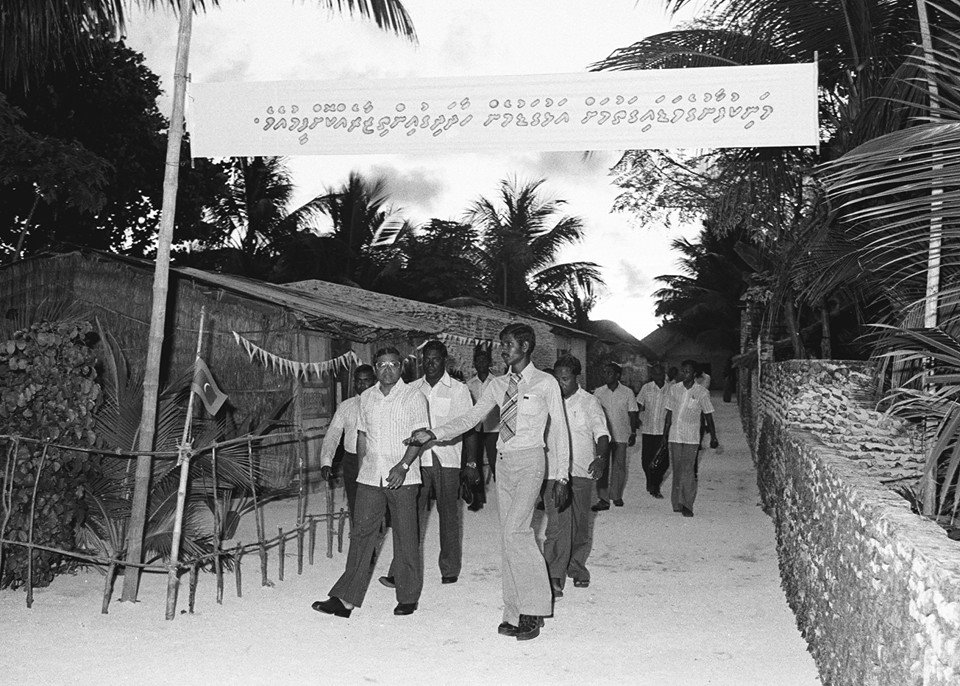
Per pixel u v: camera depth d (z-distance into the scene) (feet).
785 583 23.58
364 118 22.59
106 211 69.15
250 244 112.78
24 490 22.84
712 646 19.08
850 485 14.93
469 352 75.05
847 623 14.42
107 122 66.33
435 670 17.63
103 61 63.82
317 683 16.88
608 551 29.14
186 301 42.75
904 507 12.90
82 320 25.86
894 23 25.46
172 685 16.67
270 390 41.60
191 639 19.42
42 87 61.41
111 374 25.57
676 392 36.50
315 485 42.45
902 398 18.43
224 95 22.99
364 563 21.42
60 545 23.62
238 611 21.63
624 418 38.63
